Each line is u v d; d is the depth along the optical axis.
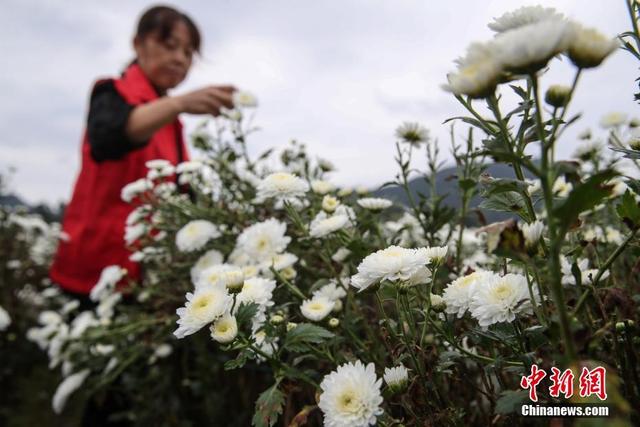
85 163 2.49
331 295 1.18
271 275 1.33
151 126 2.19
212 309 0.89
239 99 2.05
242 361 0.89
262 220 1.89
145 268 2.43
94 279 2.48
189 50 2.76
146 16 2.64
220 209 1.99
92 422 2.40
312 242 1.35
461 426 0.84
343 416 0.76
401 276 0.83
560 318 0.53
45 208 6.98
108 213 2.42
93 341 2.06
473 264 1.49
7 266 4.05
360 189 1.63
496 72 0.57
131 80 2.57
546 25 0.52
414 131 1.40
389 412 0.98
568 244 1.01
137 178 2.44
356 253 1.20
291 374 0.95
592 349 0.63
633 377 0.75
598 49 0.54
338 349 1.12
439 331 0.87
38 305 4.13
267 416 0.89
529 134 0.70
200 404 2.17
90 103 2.49
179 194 2.25
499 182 0.66
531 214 0.73
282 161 2.05
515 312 0.75
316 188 1.54
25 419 3.18
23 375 3.76
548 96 0.72
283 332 1.09
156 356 2.15
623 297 0.74
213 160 2.07
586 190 0.49
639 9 0.86
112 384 2.39
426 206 1.40
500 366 0.77
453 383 1.08
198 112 2.10
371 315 1.36
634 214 0.73
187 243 1.72
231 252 1.87
